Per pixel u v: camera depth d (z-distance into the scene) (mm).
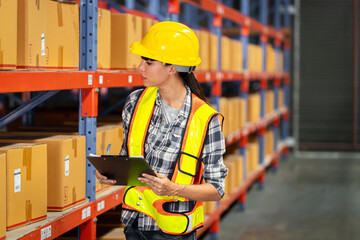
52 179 2621
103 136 3111
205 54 5051
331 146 11656
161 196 2240
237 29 8547
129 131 2283
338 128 11672
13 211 2291
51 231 2443
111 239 3428
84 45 2818
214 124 2211
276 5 9750
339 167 9969
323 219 6234
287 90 10992
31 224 2389
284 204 6992
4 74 2006
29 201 2383
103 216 3770
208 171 2227
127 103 2332
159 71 2184
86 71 2736
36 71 2232
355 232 5684
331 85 11648
